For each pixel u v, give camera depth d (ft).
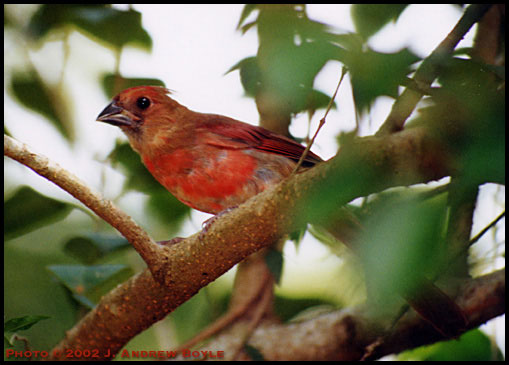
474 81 17.60
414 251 13.42
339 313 33.96
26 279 40.04
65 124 35.58
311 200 15.83
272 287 35.32
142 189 34.81
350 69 16.81
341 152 19.90
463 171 14.06
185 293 25.75
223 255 24.50
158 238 36.88
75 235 31.32
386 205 14.30
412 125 23.70
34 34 35.14
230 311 34.55
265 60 21.20
